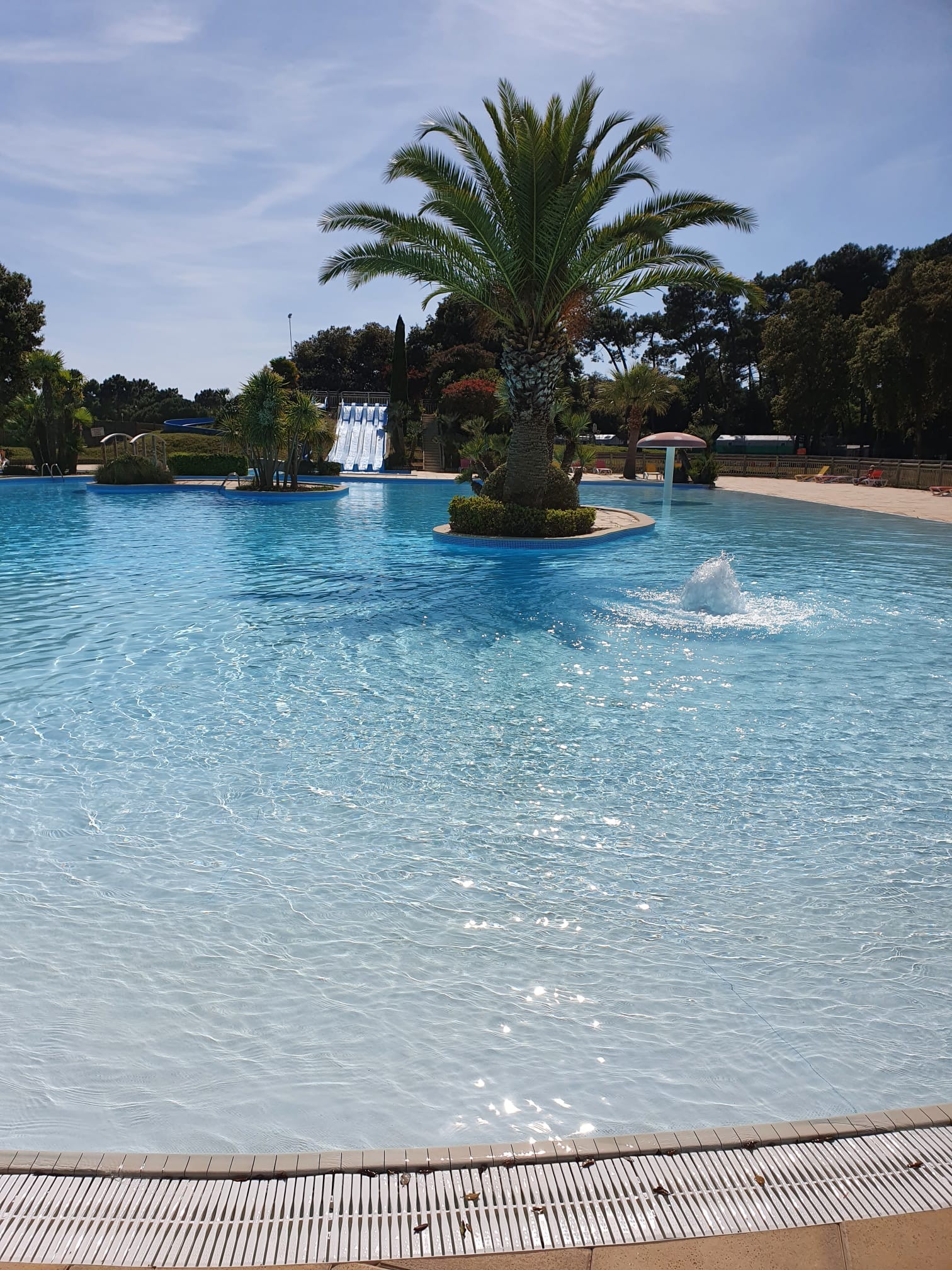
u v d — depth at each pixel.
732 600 10.28
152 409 74.44
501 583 11.72
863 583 11.75
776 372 53.81
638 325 68.19
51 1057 2.73
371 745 5.57
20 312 38.88
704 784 4.97
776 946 3.38
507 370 16.17
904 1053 2.78
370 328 69.38
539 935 3.43
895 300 43.94
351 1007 2.98
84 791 4.79
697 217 15.08
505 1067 2.70
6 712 6.12
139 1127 2.45
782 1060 2.74
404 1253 1.94
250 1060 2.72
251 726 5.89
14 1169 2.18
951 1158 2.21
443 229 15.13
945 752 5.48
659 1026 2.90
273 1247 1.96
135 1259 1.93
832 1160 2.21
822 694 6.70
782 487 34.41
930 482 31.56
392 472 38.22
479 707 6.36
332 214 14.79
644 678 7.10
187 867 3.95
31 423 31.28
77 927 3.45
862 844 4.25
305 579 11.97
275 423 26.36
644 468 41.34
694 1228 2.00
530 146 13.69
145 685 6.84
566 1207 2.07
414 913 3.59
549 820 4.48
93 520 20.05
